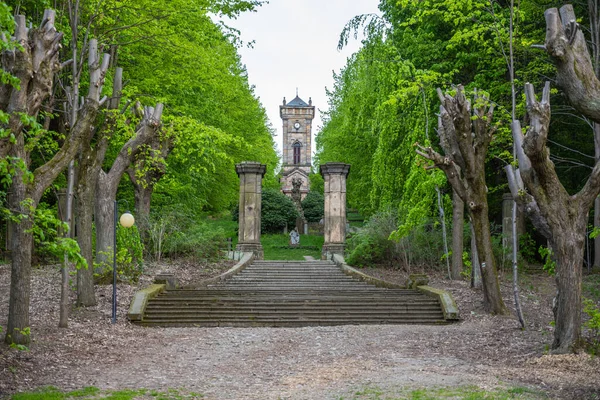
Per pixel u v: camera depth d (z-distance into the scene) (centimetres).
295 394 969
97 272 2088
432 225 2828
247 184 3353
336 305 1944
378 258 2925
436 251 2834
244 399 940
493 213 3186
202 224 3180
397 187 2614
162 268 2625
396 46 2755
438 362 1216
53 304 1753
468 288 2248
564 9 1207
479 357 1270
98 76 1318
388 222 2898
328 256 3275
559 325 1274
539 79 2291
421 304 1947
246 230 3334
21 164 902
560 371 1112
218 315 1836
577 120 2673
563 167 2733
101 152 1805
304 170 9069
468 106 1827
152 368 1177
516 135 1342
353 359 1261
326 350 1373
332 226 3334
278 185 7100
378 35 2417
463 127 1822
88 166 1772
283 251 4134
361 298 1992
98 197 2095
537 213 1313
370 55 2498
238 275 2642
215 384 1048
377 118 2531
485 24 2006
